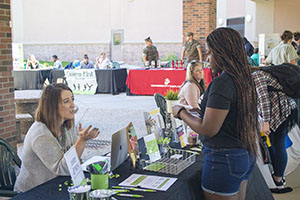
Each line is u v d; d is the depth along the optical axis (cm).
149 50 1226
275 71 379
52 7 2214
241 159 205
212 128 200
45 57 2258
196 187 230
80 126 243
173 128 314
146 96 1153
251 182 279
